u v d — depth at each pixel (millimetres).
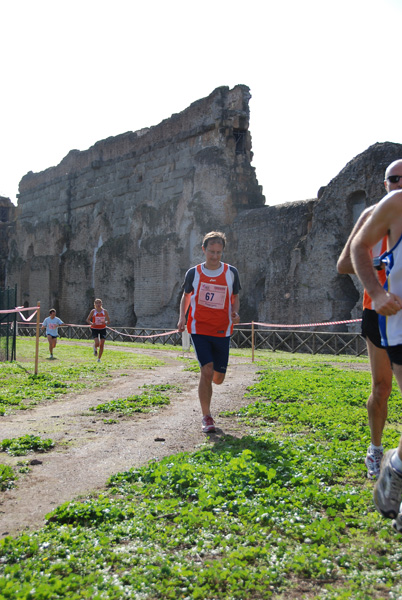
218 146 37000
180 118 40844
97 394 10086
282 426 6875
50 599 2770
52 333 18422
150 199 42719
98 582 2936
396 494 3342
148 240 40594
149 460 5367
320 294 28484
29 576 2984
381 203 3498
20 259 56719
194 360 18203
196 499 4227
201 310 6887
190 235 37750
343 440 6098
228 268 6992
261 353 22875
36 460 5430
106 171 48188
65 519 3875
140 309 40656
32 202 57625
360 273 3453
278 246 31578
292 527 3604
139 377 12734
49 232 52969
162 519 3814
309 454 5348
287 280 30391
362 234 3541
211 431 6629
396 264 3447
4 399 9055
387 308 3281
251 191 36688
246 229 33750
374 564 3139
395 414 7375
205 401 6766
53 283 51438
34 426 7176
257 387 10141
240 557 3203
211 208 36219
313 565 3113
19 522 3912
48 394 9828
